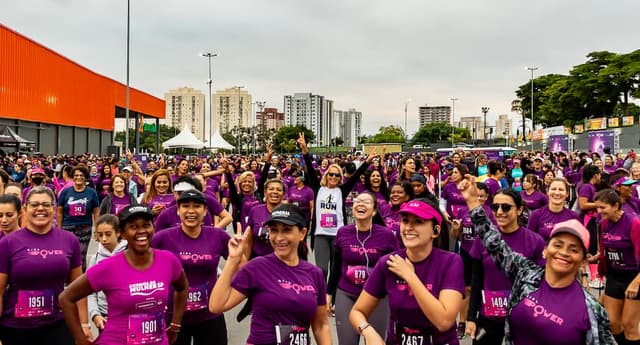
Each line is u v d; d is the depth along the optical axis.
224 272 3.63
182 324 4.57
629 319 5.45
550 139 43.97
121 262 3.68
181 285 4.07
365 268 5.11
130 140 100.06
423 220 3.35
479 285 4.92
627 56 62.22
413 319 3.40
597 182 7.98
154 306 3.69
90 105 48.41
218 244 4.80
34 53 37.03
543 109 78.06
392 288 3.47
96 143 52.06
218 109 128.88
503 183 10.70
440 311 3.17
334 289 5.52
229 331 6.67
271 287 3.60
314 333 3.82
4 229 4.69
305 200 10.28
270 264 3.68
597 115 70.00
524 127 91.56
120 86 55.44
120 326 3.60
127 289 3.61
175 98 129.38
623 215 5.61
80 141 48.03
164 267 3.83
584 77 67.31
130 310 3.61
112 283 3.62
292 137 84.88
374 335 3.40
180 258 4.61
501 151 46.72
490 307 4.79
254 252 6.50
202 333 4.67
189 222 4.64
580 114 70.88
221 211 6.91
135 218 3.62
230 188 8.62
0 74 32.28
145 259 3.75
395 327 3.47
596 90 65.94
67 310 3.68
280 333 3.55
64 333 4.45
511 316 3.33
